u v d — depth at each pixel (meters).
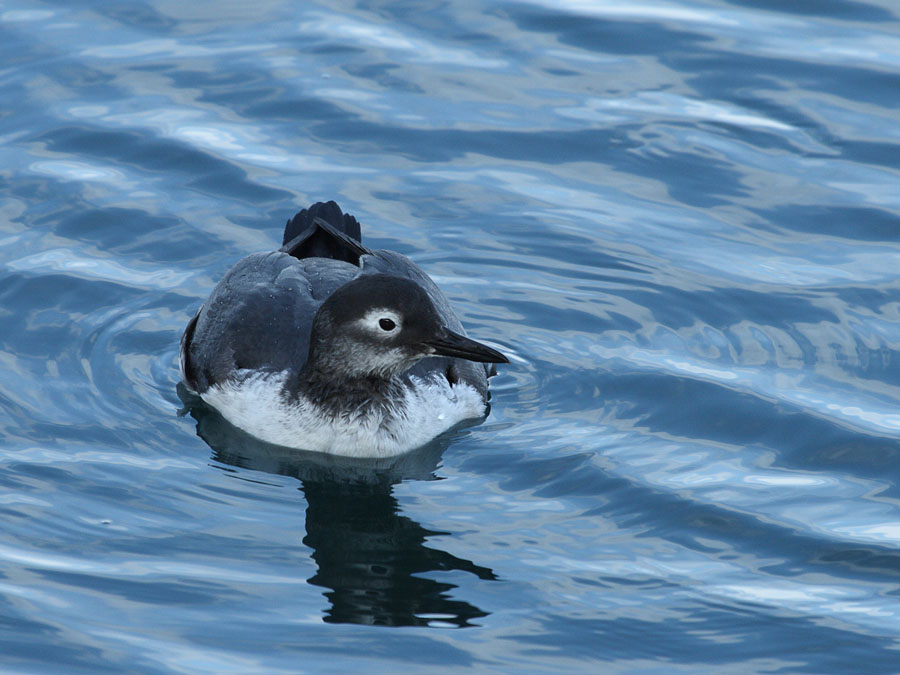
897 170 17.41
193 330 14.46
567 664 10.07
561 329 15.09
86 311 15.06
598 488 12.47
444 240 16.42
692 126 18.30
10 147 17.50
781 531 11.70
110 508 12.04
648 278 15.78
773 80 19.09
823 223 16.58
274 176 17.31
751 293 15.42
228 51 19.59
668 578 11.11
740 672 9.98
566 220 16.73
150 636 10.24
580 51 19.86
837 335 14.70
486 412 13.88
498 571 11.26
